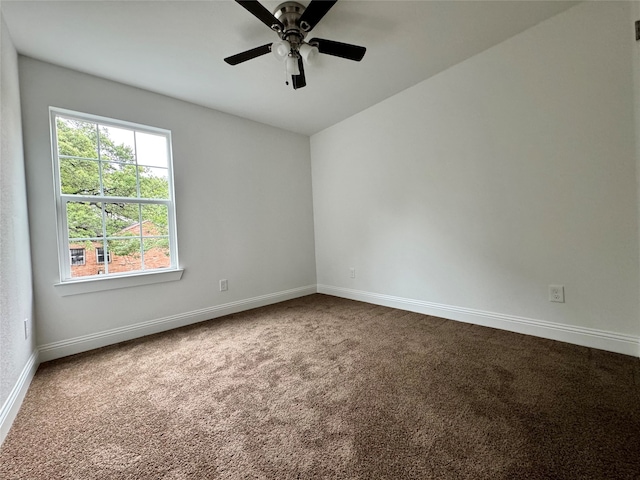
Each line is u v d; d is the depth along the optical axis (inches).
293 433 47.2
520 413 50.0
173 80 94.0
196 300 112.0
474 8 69.9
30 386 64.9
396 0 66.1
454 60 92.3
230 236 122.6
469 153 94.1
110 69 86.6
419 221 109.8
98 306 89.5
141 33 71.5
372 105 121.7
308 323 105.3
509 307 88.4
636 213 66.7
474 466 39.1
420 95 105.3
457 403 53.7
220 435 47.4
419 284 111.8
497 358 71.3
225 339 91.8
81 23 67.0
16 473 40.5
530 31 78.8
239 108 117.3
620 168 68.2
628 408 50.0
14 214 63.0
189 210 110.5
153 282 100.6
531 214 82.4
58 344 82.0
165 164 107.0
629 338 69.0
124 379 67.6
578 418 48.0
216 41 75.6
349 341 86.7
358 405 54.4
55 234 82.4
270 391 60.5
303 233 151.4
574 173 74.5
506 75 84.2
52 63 82.3
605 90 69.0
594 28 69.5
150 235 102.9
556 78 75.7
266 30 72.4
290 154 145.9
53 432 49.3
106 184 93.9
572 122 74.0
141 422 51.4
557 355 71.0
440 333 89.9
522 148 82.8
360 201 131.9
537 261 82.1
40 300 79.4
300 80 79.6
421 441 44.3
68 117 87.1
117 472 40.3
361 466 39.9
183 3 62.7
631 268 68.2
